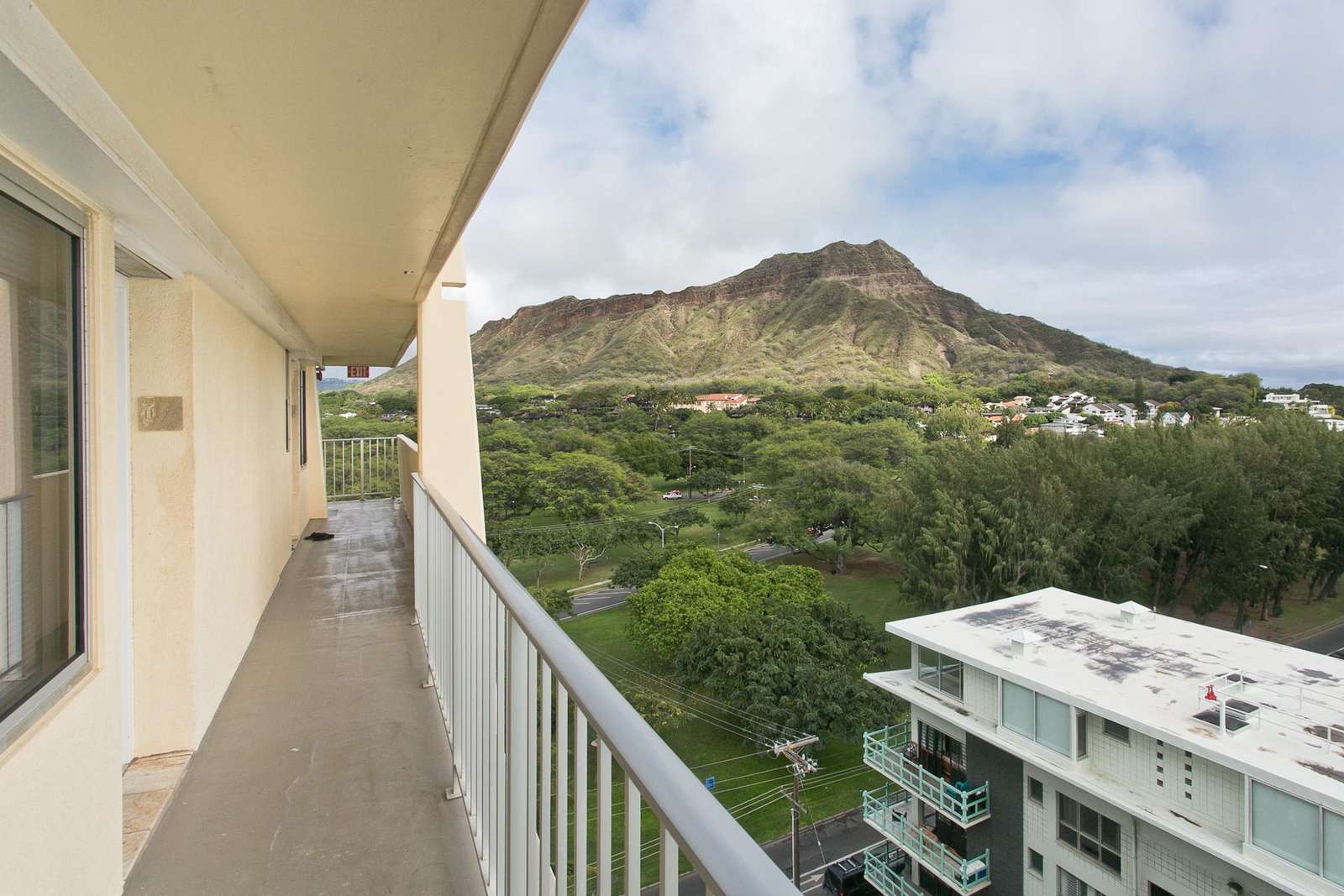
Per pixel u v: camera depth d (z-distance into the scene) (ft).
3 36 3.17
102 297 5.37
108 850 5.35
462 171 6.59
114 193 5.41
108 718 5.32
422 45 4.26
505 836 4.73
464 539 6.25
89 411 5.21
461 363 16.56
